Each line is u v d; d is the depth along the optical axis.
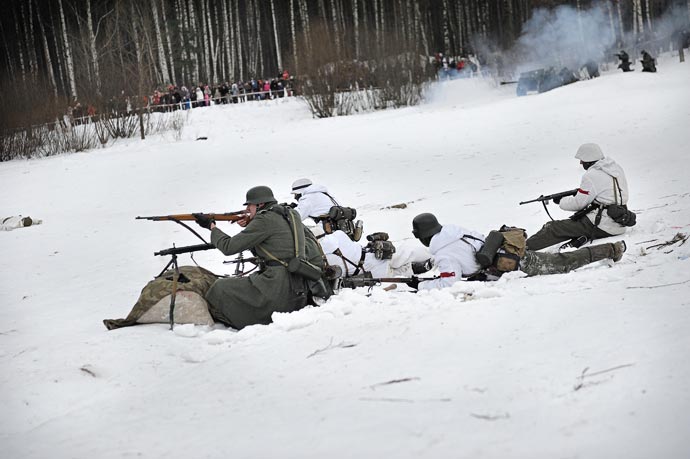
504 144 22.20
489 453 3.46
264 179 21.33
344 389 4.47
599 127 22.25
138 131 34.81
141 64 35.31
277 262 6.74
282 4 69.38
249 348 5.57
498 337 4.99
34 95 33.12
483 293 6.21
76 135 32.31
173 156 27.05
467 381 4.30
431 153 22.36
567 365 4.32
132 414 4.61
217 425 4.22
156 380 5.31
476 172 18.39
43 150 32.22
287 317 6.09
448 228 7.11
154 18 50.62
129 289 10.27
